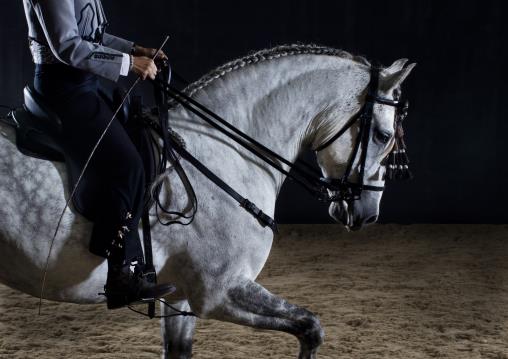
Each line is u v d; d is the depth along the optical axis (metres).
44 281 3.12
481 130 10.92
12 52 10.94
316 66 3.53
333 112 3.52
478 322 5.68
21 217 3.04
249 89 3.50
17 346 4.98
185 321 3.65
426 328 5.48
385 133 3.51
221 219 3.27
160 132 3.27
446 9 10.88
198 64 11.15
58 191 3.07
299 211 11.10
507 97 10.85
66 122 3.06
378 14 10.95
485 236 9.95
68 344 5.05
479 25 10.85
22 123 3.13
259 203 3.40
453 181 10.98
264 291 3.28
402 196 11.03
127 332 5.38
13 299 6.42
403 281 7.24
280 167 3.45
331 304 6.25
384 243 9.50
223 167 3.34
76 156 3.06
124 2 11.03
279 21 11.08
